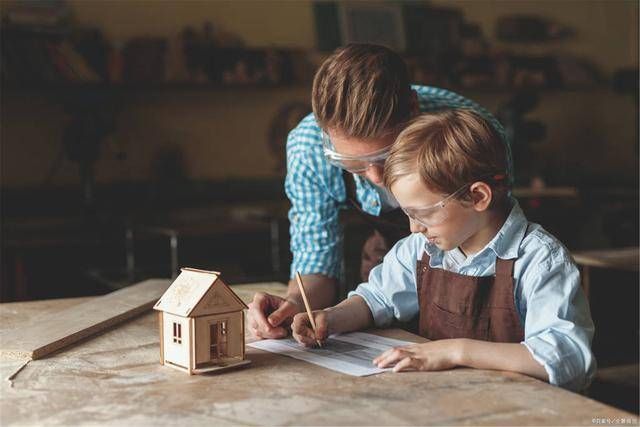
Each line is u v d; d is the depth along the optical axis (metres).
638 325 3.76
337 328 1.72
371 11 5.88
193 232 4.31
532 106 5.81
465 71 6.09
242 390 1.32
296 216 2.17
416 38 5.99
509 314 1.59
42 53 4.79
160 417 1.19
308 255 2.13
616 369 3.13
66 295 4.42
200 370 1.41
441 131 1.50
